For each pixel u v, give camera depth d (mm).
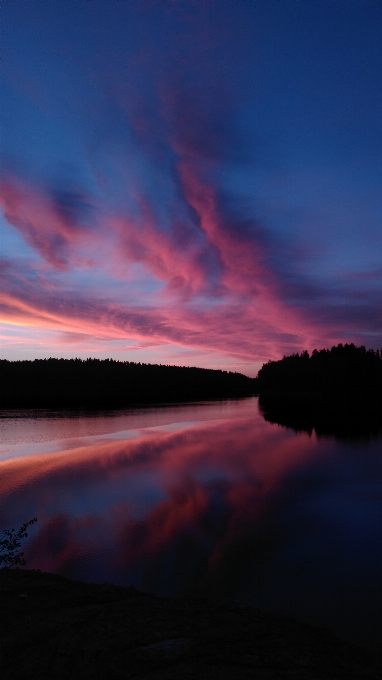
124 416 65812
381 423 53469
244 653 5535
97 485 22484
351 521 17062
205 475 24703
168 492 21078
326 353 150375
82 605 7840
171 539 15133
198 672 4777
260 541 15039
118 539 15117
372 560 13547
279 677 4871
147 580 12172
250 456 30875
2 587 8391
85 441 38969
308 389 133500
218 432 44969
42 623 6449
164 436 41969
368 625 9953
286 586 11852
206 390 170000
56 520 17094
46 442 38719
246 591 11586
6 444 37969
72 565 13047
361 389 103812
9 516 17719
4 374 123000
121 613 6652
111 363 156500
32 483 23094
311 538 15297
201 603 7539
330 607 10750
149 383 150125
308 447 34938
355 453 32094
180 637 5777
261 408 83062
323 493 20938
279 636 6316
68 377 132625
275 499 19938
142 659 5121
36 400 107125
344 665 5809
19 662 5273
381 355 114812
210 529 16109
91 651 5293
